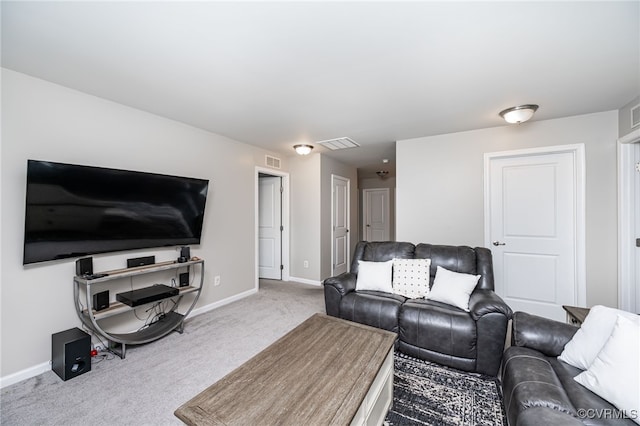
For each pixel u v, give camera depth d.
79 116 2.29
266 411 1.11
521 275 3.19
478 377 2.02
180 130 3.08
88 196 2.24
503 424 1.56
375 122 3.06
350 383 1.29
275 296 3.99
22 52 1.73
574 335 1.50
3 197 1.92
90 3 1.30
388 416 1.64
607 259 2.75
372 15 1.40
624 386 1.10
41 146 2.09
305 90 2.28
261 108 2.66
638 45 1.65
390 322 2.36
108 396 1.81
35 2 1.29
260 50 1.71
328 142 3.93
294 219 4.91
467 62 1.85
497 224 3.30
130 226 2.54
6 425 1.56
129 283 2.62
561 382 1.32
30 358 2.02
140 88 2.24
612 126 2.72
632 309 2.58
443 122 3.07
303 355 1.54
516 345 1.65
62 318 2.18
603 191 2.76
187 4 1.31
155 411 1.68
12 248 1.96
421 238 3.68
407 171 3.77
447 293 2.35
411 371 2.10
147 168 2.77
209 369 2.12
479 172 3.35
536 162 3.12
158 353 2.36
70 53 1.74
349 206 5.79
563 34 1.55
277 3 1.31
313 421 1.05
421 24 1.47
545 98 2.43
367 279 2.80
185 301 3.15
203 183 3.12
